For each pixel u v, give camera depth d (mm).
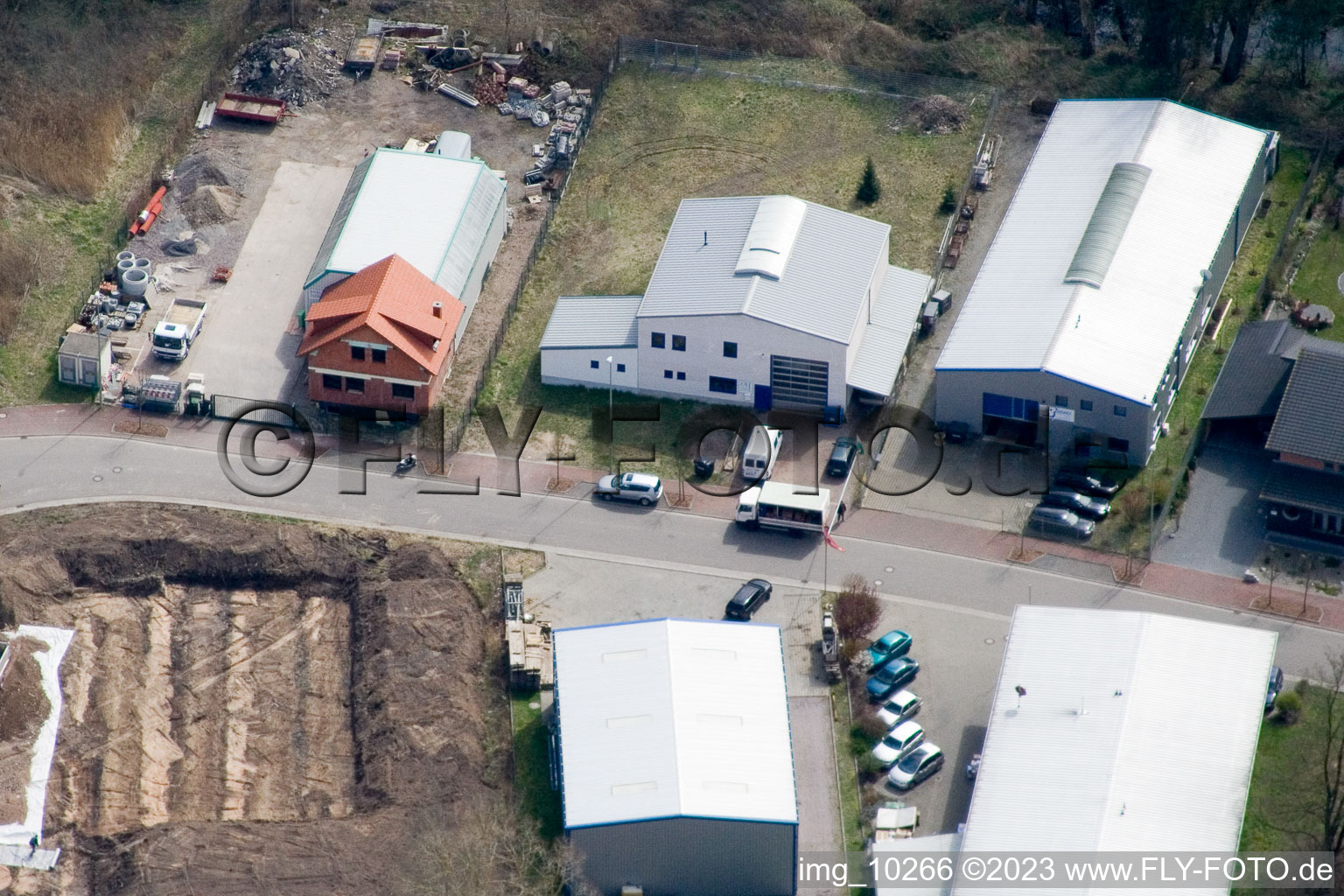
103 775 116062
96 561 128000
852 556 131500
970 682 123125
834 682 122938
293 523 132000
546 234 155875
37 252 149875
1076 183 150625
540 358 145625
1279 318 147500
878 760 117688
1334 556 130375
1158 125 154250
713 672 116562
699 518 134250
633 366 142750
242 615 127438
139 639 125125
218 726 120438
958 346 139125
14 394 140750
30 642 122375
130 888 109000
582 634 118625
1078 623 119750
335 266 144250
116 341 144750
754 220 145750
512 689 121875
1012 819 109750
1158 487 135000
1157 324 139125
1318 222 155125
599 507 135000
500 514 134125
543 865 110500
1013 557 131250
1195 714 114188
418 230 147500
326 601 129000
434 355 139125
